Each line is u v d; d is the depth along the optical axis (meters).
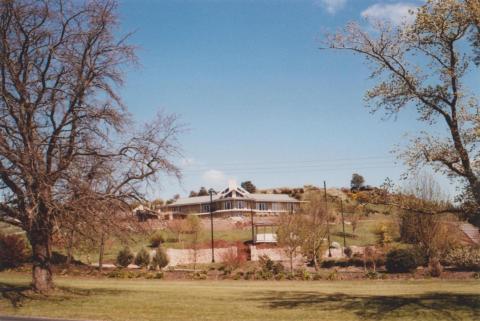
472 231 52.28
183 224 66.94
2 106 19.16
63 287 24.23
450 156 16.67
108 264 48.31
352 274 38.38
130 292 24.00
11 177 19.12
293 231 43.00
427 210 17.48
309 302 20.20
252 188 128.88
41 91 19.78
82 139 20.27
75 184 18.92
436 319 15.68
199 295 22.84
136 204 21.45
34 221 20.00
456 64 17.02
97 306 19.14
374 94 17.92
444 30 16.86
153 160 21.11
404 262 38.00
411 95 17.66
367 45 17.73
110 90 20.94
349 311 17.67
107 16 20.95
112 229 20.22
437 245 40.03
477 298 19.86
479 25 16.23
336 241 66.31
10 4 19.27
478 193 16.05
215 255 54.97
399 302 19.33
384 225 59.09
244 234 69.31
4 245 42.25
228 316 17.00
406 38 17.38
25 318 16.92
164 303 19.92
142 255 47.44
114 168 20.64
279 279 37.09
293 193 119.06
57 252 45.62
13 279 32.16
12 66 19.27
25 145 18.92
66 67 20.34
